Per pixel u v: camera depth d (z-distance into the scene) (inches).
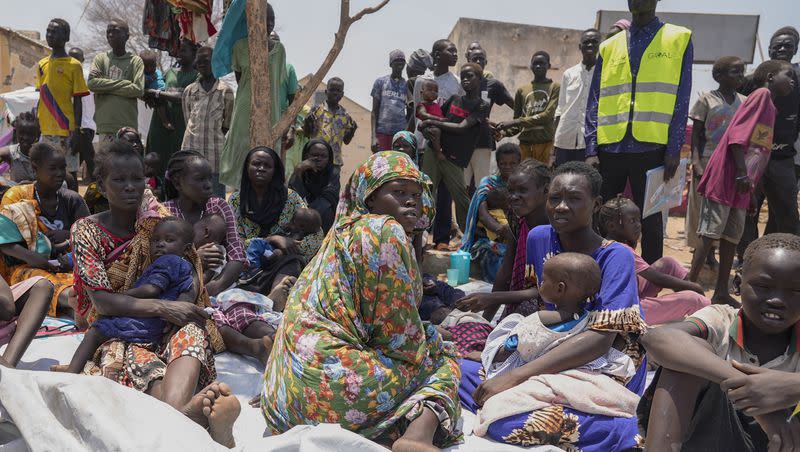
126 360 117.7
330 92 387.2
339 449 91.1
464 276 231.3
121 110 323.3
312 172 244.2
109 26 320.5
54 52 341.7
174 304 121.3
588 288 116.2
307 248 199.2
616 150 224.5
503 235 233.8
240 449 92.7
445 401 104.7
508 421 110.9
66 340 150.2
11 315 125.6
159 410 92.7
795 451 85.0
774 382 81.3
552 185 128.0
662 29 216.8
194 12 258.2
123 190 124.3
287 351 107.2
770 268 85.0
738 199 223.0
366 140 812.6
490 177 247.0
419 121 313.7
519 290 152.6
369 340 107.9
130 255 128.6
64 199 191.5
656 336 89.9
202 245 170.7
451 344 116.4
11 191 181.6
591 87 232.7
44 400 89.3
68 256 178.9
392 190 109.3
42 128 343.3
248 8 212.4
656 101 216.4
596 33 301.1
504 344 124.7
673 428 88.2
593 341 114.5
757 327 91.0
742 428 94.3
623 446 108.0
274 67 249.0
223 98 284.8
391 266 102.8
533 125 333.1
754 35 553.9
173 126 327.3
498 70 576.7
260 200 202.4
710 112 263.9
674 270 180.5
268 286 183.8
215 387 101.2
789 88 239.6
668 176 217.3
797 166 271.9
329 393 102.3
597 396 110.0
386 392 103.5
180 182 173.0
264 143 216.4
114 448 84.1
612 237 176.6
